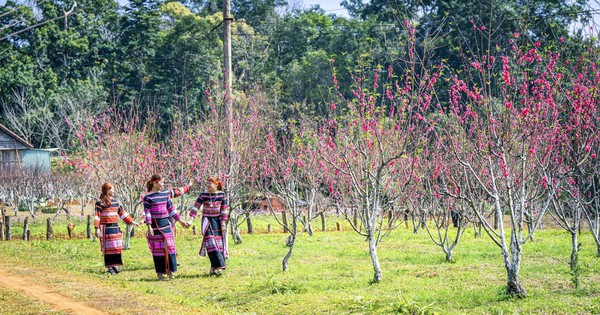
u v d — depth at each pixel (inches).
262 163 780.6
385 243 745.0
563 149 471.5
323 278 486.0
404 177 594.9
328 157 631.2
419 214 856.9
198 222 1059.9
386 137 488.4
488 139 393.4
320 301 390.3
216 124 746.2
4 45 2512.3
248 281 477.1
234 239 795.4
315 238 838.5
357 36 2851.9
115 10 2908.5
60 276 512.4
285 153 805.2
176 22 2977.4
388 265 554.3
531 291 392.8
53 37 2640.3
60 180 1291.8
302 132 791.7
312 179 796.0
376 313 354.6
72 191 1318.9
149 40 2815.0
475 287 421.7
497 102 428.1
